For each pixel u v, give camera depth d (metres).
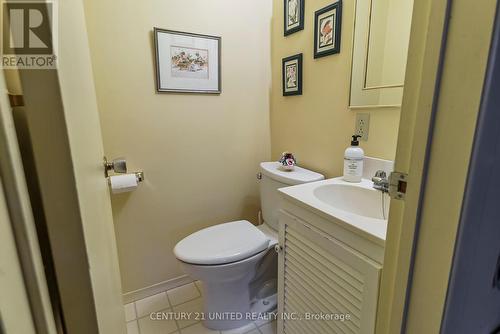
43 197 0.31
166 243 1.63
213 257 1.19
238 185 1.78
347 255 0.79
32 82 0.28
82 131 0.46
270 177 1.46
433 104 0.42
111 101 1.35
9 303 0.25
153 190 1.53
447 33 0.40
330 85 1.33
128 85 1.37
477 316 0.51
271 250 1.43
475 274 0.46
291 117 1.62
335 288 0.85
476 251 0.45
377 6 1.08
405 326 0.52
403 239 0.50
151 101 1.44
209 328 1.41
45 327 0.31
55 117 0.30
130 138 1.42
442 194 0.43
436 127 0.43
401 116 0.49
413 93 0.47
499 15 0.35
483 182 0.41
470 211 0.41
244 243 1.30
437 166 0.44
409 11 0.98
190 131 1.57
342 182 1.17
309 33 1.41
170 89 1.46
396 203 0.53
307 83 1.47
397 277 0.53
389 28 1.04
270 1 1.66
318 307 0.93
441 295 0.46
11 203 0.27
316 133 1.45
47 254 0.33
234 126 1.70
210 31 1.51
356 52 1.17
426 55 0.43
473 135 0.39
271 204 1.49
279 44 1.64
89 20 1.25
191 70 1.49
